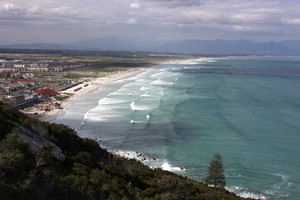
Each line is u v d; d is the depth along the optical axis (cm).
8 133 3788
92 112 13050
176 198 3697
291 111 14175
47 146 3881
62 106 14238
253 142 9606
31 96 14988
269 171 7556
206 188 4997
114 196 3108
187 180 5419
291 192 6600
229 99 16650
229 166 7781
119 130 10594
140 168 4825
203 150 8869
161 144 9294
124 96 16925
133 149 8888
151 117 12288
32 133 4297
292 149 9069
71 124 11262
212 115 12900
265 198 6312
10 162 2903
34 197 2698
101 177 3481
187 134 10275
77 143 4728
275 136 10275
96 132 10356
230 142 9550
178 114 12875
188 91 19112
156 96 17062
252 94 18538
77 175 3325
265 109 14438
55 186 2895
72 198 2872
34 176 2878
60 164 3575
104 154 4906
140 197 3384
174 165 7800
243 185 6838
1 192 2530
